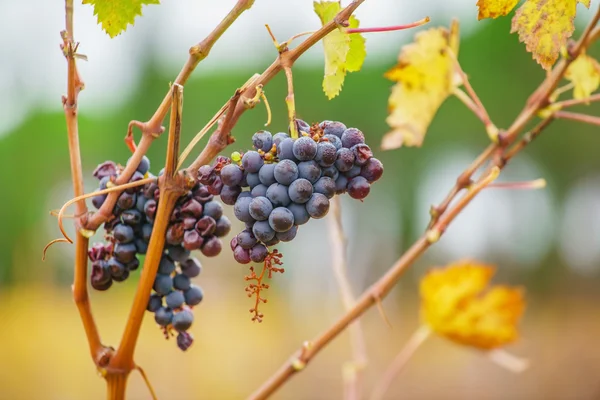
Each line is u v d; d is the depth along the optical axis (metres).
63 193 17.69
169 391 7.43
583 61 1.91
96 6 1.55
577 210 17.59
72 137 1.47
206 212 1.40
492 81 15.81
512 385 6.73
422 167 17.17
